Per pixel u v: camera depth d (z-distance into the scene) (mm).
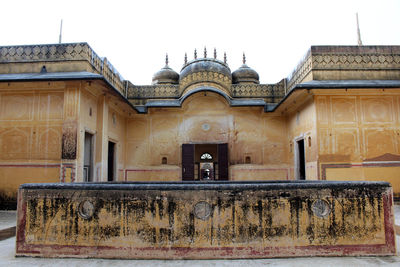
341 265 2783
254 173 9516
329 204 3092
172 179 9586
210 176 18750
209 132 9719
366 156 6945
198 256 2996
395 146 7004
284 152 9594
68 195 3146
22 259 3027
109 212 3088
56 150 6383
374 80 7406
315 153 7027
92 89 6957
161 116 9867
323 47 7605
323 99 7098
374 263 2832
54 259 3018
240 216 3049
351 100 7117
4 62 7051
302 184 3125
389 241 3068
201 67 9773
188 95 9164
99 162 7301
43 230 3125
